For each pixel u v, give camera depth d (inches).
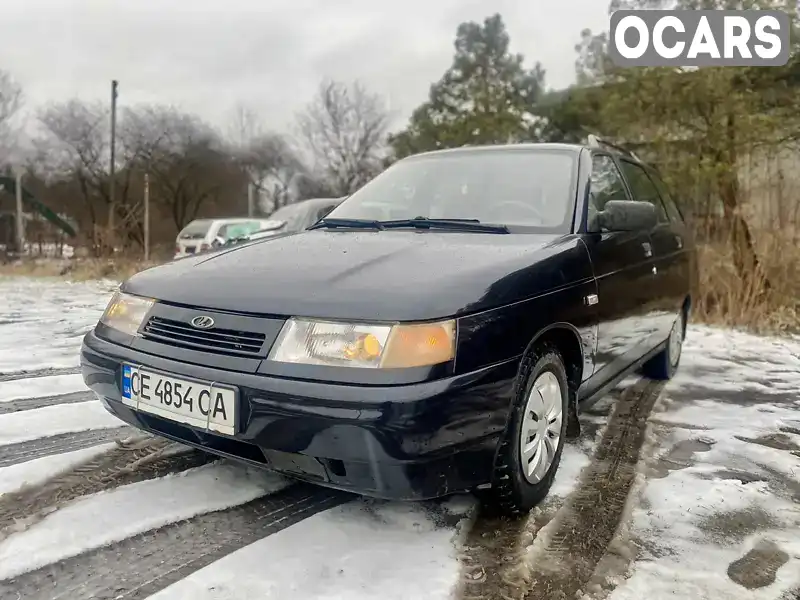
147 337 87.7
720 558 81.6
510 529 87.3
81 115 1207.6
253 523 86.1
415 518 89.2
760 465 113.0
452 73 957.2
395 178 138.1
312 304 78.2
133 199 1204.5
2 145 1176.2
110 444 111.6
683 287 172.1
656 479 106.0
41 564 74.7
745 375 184.7
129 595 69.6
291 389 73.3
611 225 112.8
